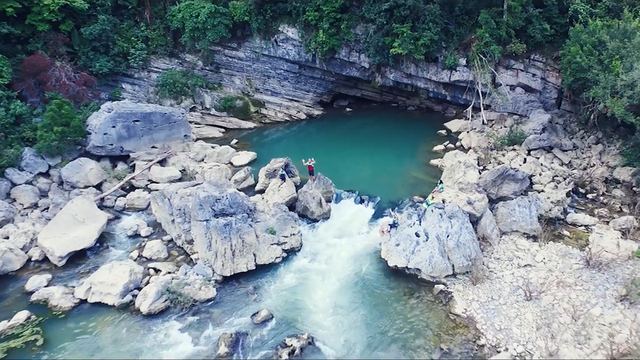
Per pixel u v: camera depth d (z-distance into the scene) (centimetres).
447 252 2491
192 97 4469
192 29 4441
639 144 3197
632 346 2005
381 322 2248
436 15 3991
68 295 2391
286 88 4706
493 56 3962
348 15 4284
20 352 2103
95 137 3431
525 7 3953
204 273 2492
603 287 2328
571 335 2086
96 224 2822
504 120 4019
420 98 4697
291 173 3316
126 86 4419
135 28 4522
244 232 2550
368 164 3681
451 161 3550
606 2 3831
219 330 2208
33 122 3503
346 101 4925
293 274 2566
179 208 2680
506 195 2997
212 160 3703
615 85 3180
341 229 2906
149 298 2298
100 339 2169
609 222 2852
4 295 2442
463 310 2264
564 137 3728
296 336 2147
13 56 3834
